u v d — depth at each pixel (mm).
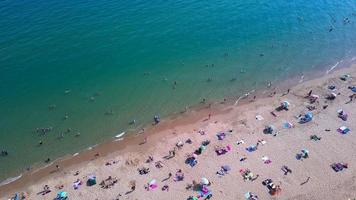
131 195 50031
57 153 57719
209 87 70250
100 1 94250
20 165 55844
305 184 50125
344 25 88312
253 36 84062
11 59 74500
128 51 78000
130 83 70625
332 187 49500
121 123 62875
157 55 77375
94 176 52750
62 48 77938
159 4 94062
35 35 81000
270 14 92062
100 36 81688
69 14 88438
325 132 58469
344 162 53094
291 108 64250
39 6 91000
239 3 96312
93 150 58000
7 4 90938
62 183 52469
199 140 58500
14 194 51281
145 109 65500
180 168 53531
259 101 66812
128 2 94312
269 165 53156
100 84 70312
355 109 63188
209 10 92562
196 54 78000
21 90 68438
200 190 50094
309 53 79062
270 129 59094
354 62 76438
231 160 54250
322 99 66062
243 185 50406
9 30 81875
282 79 72125
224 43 81438
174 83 70812
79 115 64125
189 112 64938
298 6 96125
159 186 51000
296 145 56281
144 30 84125
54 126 62000
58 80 70750
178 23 86938
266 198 48531
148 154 56562
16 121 62719
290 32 85688
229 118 63062
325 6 96312
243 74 73312
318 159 53719
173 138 59344
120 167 54531
